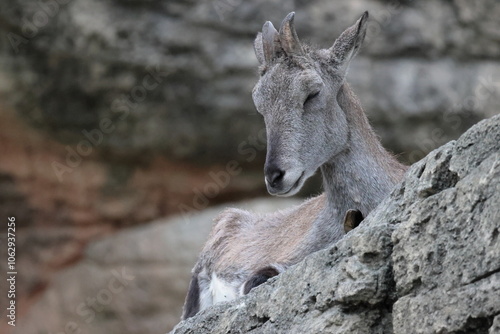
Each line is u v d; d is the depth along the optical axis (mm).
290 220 20766
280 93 17594
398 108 36000
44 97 36250
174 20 35875
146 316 37219
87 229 38406
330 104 17891
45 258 38281
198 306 22688
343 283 11352
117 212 38344
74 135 36906
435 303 10289
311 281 11977
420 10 36438
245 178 37719
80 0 35562
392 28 36219
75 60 35906
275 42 18031
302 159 17484
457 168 11164
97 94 36250
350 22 35938
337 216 18531
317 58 18188
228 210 23375
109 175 37938
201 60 35875
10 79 35938
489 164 10438
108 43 35719
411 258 10805
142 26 35781
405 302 10617
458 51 36562
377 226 11492
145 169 37812
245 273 20750
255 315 12570
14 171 37750
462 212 10477
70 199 38156
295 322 11852
